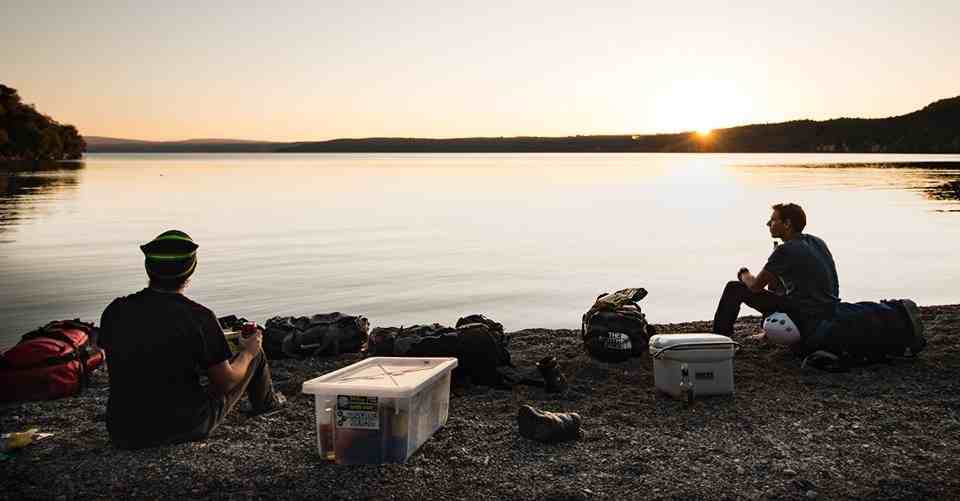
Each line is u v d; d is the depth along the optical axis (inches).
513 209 1546.5
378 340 256.2
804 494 153.7
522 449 183.5
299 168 5679.1
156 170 4798.2
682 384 218.7
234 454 179.8
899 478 160.7
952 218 1235.9
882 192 2055.9
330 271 681.6
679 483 160.6
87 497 156.3
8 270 677.9
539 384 242.8
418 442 182.5
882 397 222.8
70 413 216.7
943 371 249.6
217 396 188.9
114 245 887.1
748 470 167.5
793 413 209.2
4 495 157.3
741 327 341.7
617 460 175.0
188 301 179.2
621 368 264.8
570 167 5979.3
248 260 760.3
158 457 177.3
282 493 157.3
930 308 376.2
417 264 732.7
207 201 1785.2
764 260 756.6
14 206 1584.6
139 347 175.3
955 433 189.9
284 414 213.6
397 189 2393.0
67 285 597.0
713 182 2861.7
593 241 944.9
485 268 702.5
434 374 188.7
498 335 266.4
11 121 6112.2
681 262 744.3
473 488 158.9
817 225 1125.7
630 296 294.2
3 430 201.5
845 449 179.8
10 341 401.4
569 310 500.1
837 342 253.1
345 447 173.0
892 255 778.2
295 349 283.3
